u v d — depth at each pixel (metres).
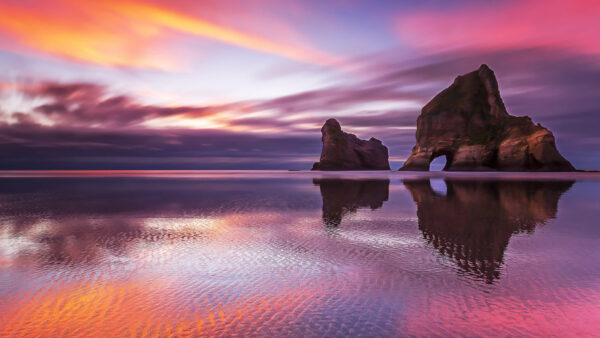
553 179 65.50
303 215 22.81
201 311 7.93
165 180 82.88
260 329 7.04
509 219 20.41
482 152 111.94
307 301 8.45
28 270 11.02
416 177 80.19
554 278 9.87
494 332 6.79
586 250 13.00
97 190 47.53
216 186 56.31
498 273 10.38
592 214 22.25
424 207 26.33
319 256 12.58
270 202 31.02
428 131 126.00
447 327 7.03
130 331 6.99
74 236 16.31
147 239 15.64
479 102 120.12
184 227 18.64
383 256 12.48
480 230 17.14
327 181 69.56
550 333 6.72
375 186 51.06
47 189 49.47
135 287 9.48
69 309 8.05
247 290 9.23
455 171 116.25
